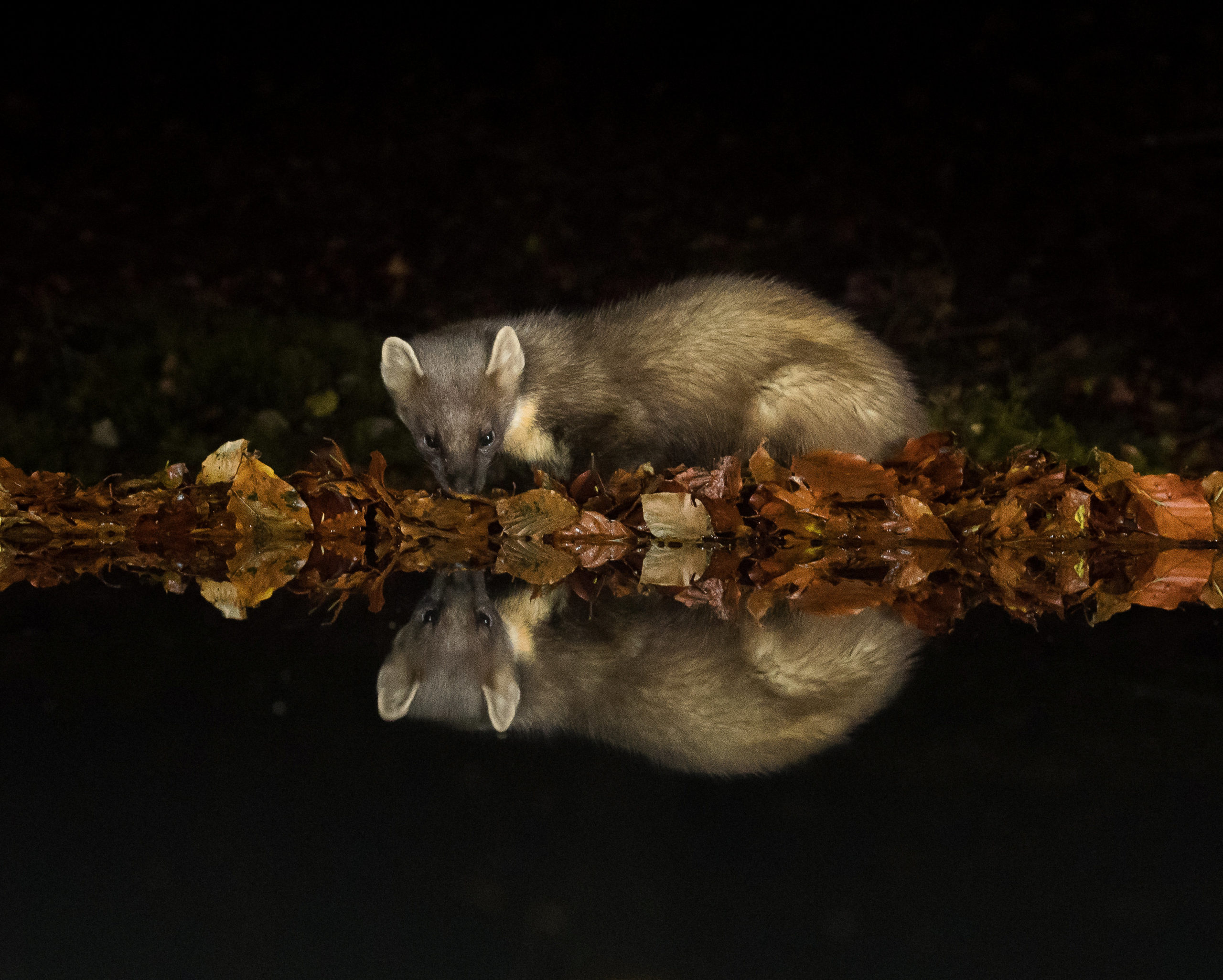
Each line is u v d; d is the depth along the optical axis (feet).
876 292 33.96
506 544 16.33
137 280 36.32
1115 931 4.91
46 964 4.65
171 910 5.14
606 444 19.13
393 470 21.47
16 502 16.90
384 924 4.93
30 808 6.31
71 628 10.66
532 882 5.39
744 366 18.49
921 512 15.94
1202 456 25.30
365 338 28.30
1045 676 8.96
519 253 39.34
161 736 7.50
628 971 4.52
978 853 5.64
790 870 5.50
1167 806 6.26
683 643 10.17
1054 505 16.87
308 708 8.16
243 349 25.79
